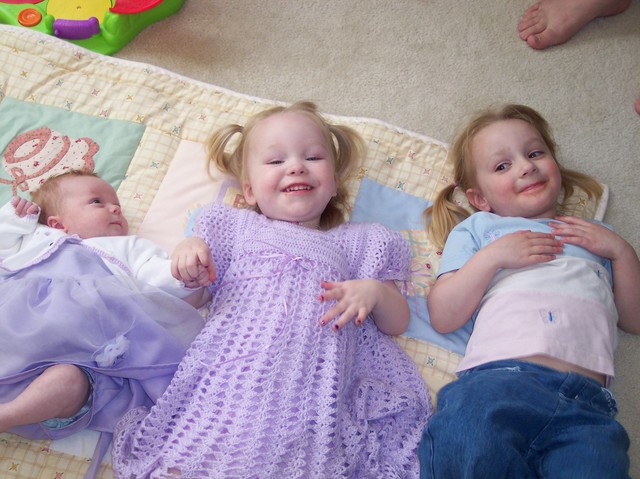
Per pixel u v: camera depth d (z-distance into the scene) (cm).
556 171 141
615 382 142
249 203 145
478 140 146
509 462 104
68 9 181
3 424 107
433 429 110
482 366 124
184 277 125
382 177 157
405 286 144
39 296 121
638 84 180
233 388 115
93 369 116
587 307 125
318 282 128
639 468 134
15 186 148
